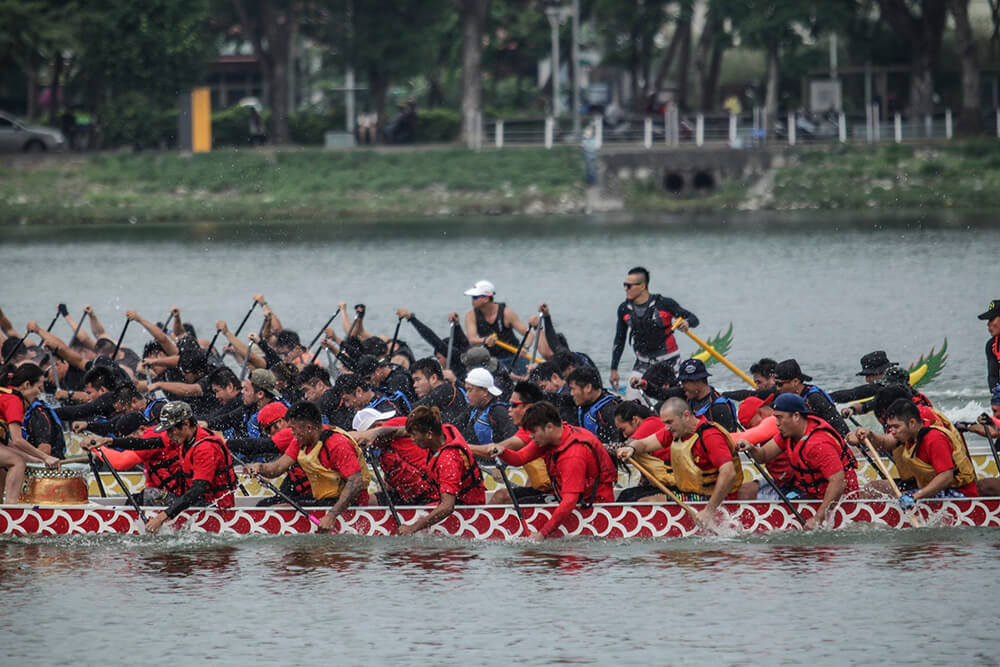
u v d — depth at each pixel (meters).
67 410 54.38
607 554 46.06
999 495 49.38
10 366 52.91
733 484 47.97
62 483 49.75
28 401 51.12
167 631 38.72
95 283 145.88
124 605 41.06
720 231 193.88
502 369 60.03
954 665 35.22
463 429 54.47
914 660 35.59
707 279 144.75
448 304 128.62
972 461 52.25
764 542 47.22
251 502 51.88
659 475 48.16
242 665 36.12
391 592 42.03
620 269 155.38
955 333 105.00
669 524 47.75
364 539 48.09
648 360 65.69
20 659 36.72
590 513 47.75
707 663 35.69
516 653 36.62
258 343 67.12
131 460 48.84
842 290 133.00
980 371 86.50
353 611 40.25
